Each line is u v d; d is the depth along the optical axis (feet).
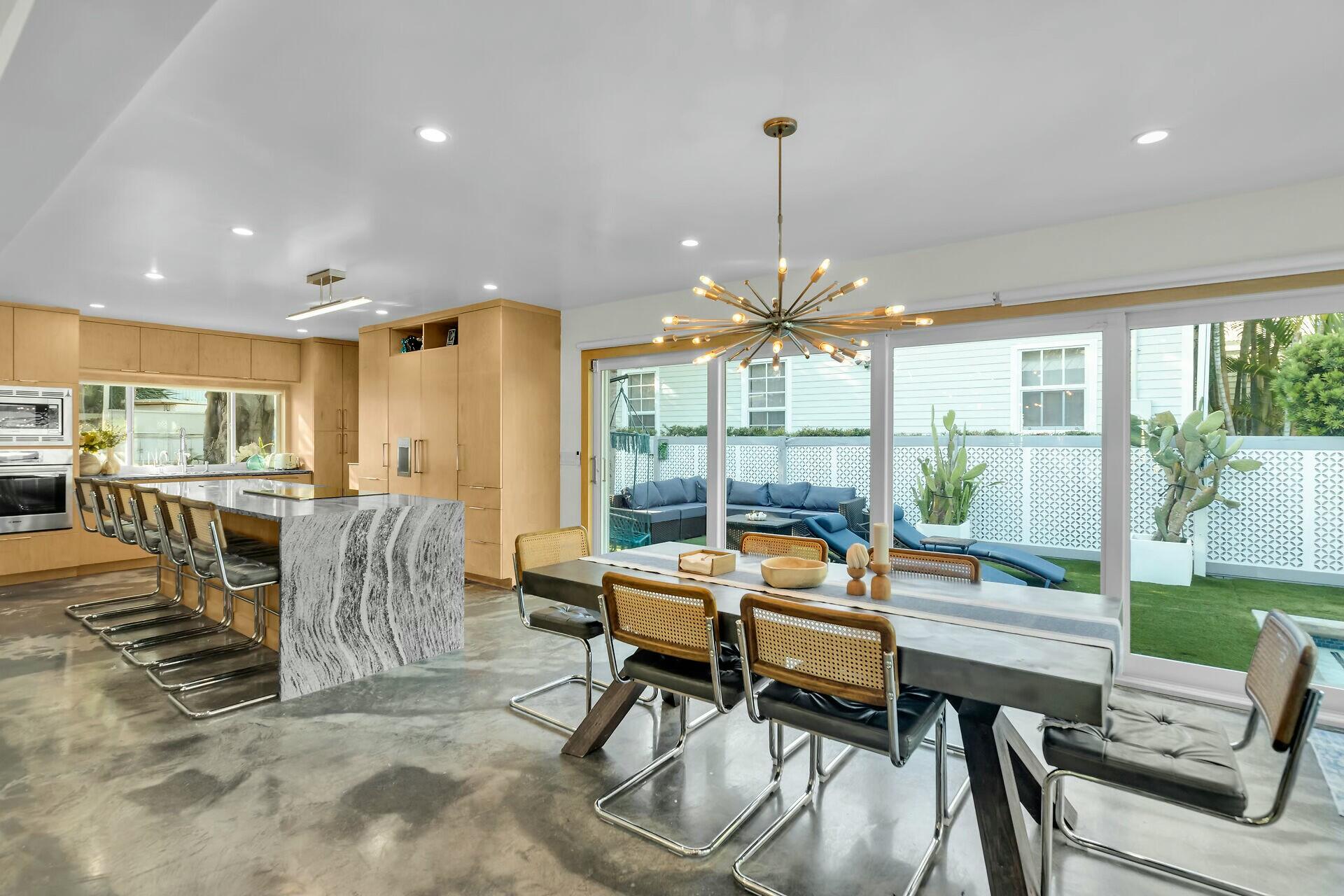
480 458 18.38
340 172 9.18
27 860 6.63
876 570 7.86
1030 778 7.38
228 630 14.08
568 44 6.26
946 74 6.80
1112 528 11.53
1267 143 8.39
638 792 8.05
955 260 12.73
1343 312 9.93
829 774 8.57
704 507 16.85
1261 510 10.68
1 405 17.46
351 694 11.02
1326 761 8.90
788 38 6.18
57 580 18.62
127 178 9.31
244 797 7.83
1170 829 7.43
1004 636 6.43
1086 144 8.42
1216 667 10.94
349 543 11.65
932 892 6.35
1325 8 5.72
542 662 12.60
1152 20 5.90
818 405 15.05
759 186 9.77
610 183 9.66
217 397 24.13
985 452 12.85
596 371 18.83
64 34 5.19
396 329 21.04
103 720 9.86
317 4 5.61
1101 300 11.37
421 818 7.45
